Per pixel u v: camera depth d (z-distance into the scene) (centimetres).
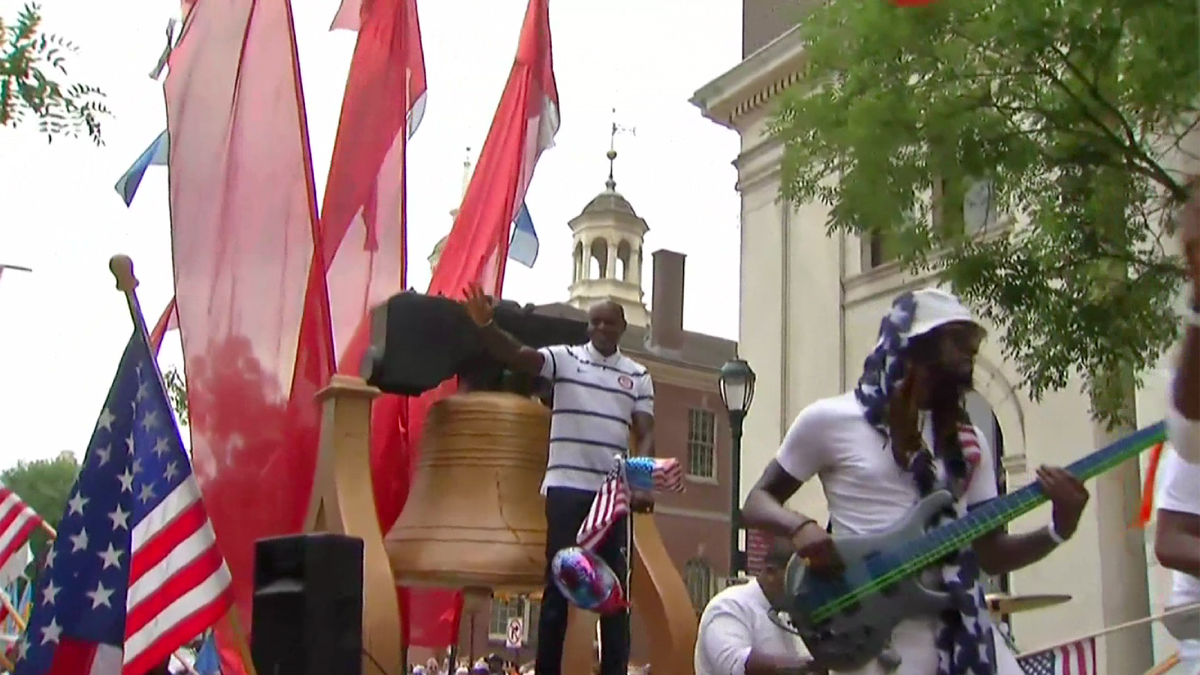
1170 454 338
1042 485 306
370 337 609
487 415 585
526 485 581
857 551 310
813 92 1173
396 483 718
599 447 549
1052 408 1634
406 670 705
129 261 539
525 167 867
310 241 716
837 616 309
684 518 3603
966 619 308
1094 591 1409
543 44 878
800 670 384
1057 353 1021
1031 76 980
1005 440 1694
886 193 1034
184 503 509
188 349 693
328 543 483
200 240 707
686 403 3734
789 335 2194
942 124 986
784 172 1154
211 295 701
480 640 2314
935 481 319
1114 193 980
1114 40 918
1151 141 993
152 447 515
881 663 306
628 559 521
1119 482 1380
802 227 2206
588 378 558
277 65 732
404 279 776
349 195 775
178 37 731
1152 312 901
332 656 474
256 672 494
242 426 685
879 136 1008
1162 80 859
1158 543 337
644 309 4797
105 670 487
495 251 851
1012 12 937
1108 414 1076
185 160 714
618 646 539
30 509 790
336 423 554
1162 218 948
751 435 2230
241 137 723
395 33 799
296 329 705
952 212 1052
